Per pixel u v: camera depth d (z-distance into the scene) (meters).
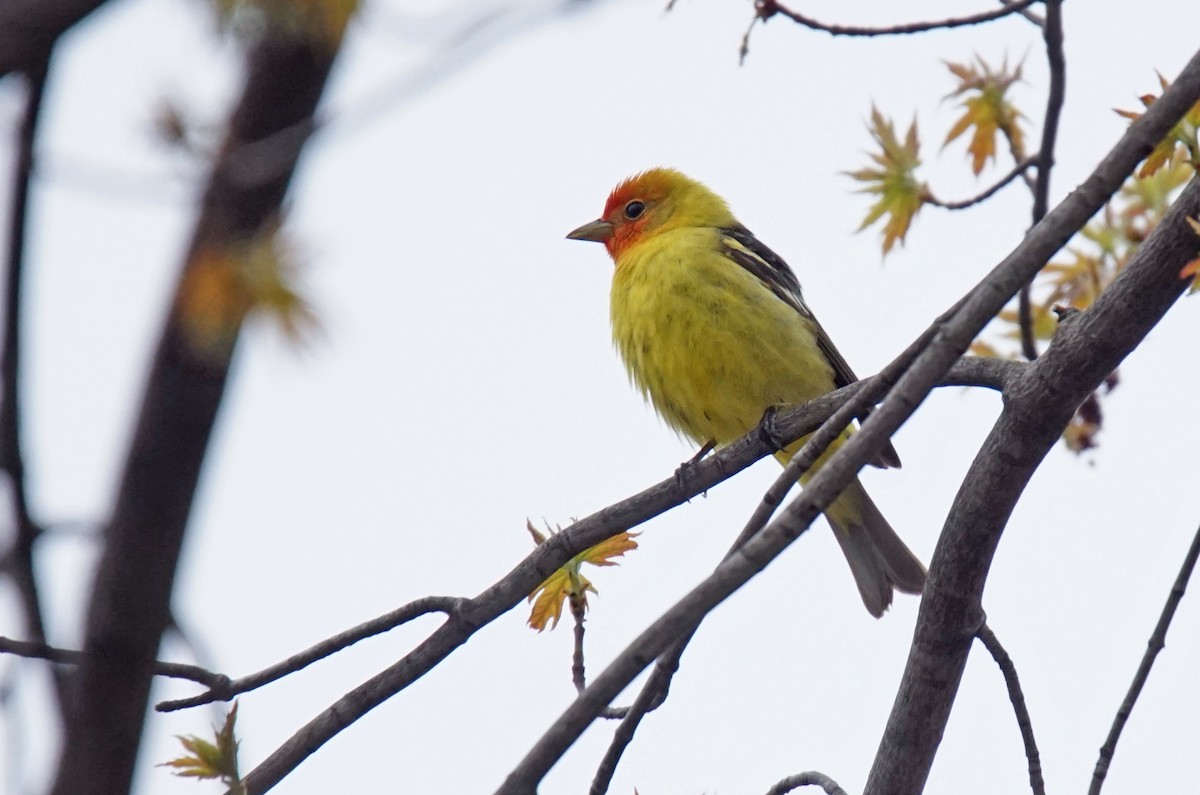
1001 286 6.94
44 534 12.25
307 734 9.30
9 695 10.16
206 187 10.07
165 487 13.82
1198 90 7.28
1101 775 9.22
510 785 5.96
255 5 9.14
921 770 9.77
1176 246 8.65
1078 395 8.92
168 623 12.09
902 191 12.37
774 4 9.87
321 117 8.50
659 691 9.94
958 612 9.47
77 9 8.62
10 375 11.99
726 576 6.23
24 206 11.44
